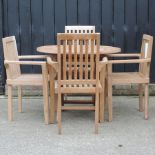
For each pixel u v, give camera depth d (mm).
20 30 4793
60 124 3574
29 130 3697
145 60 3854
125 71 4867
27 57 4188
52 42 4824
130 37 4816
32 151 3213
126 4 4766
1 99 4805
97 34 3430
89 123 3889
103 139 3455
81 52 3488
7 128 3760
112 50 3920
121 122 3920
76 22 4797
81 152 3180
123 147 3281
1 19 4699
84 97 4840
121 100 4750
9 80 3863
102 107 3885
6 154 3158
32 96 4902
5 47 3816
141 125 3828
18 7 4754
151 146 3303
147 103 3990
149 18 4793
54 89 3779
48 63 3666
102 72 3775
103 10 4773
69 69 3527
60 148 3266
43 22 4789
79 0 4758
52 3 4758
